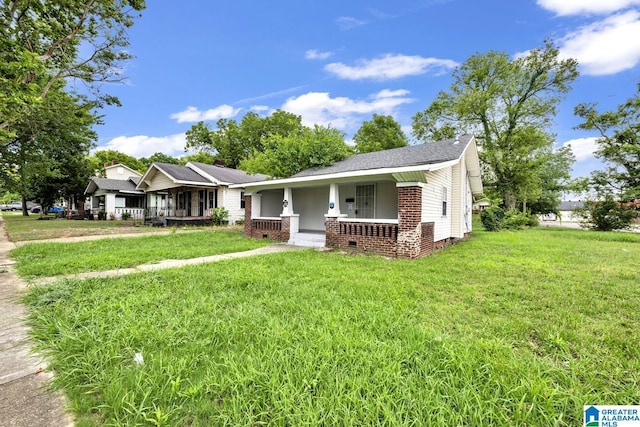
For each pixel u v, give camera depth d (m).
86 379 2.21
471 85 23.02
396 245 7.87
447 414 1.83
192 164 20.28
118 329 2.97
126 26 10.97
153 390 2.04
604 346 2.79
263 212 14.23
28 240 11.11
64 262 6.59
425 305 3.88
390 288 4.59
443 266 6.48
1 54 6.59
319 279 5.19
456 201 11.73
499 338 2.89
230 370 2.26
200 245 9.92
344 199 12.29
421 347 2.62
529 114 21.52
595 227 20.19
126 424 1.77
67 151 17.95
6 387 2.14
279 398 1.96
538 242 11.48
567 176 28.34
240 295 4.24
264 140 19.22
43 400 2.01
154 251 8.35
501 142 22.12
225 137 37.88
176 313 3.48
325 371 2.26
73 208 32.69
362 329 3.05
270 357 2.44
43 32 8.56
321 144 14.17
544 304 3.98
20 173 15.96
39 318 3.32
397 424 1.73
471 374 2.22
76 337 2.82
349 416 1.79
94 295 4.11
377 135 31.27
